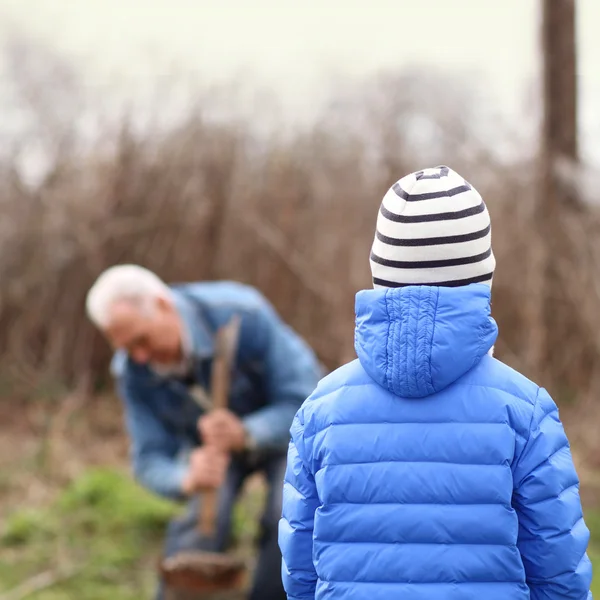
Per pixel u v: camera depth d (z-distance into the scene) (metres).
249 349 5.86
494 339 2.98
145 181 10.63
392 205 3.10
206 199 10.47
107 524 7.71
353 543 2.94
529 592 2.95
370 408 3.00
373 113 10.23
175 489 5.85
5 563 7.17
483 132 9.86
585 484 8.16
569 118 9.53
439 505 2.89
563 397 9.29
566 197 9.48
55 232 10.67
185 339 5.73
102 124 10.80
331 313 10.06
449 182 3.08
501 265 9.52
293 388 5.83
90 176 10.78
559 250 9.38
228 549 7.20
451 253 3.04
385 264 3.11
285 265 10.27
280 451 5.97
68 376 10.72
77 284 10.73
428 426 2.94
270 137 10.52
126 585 6.87
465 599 2.84
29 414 10.20
